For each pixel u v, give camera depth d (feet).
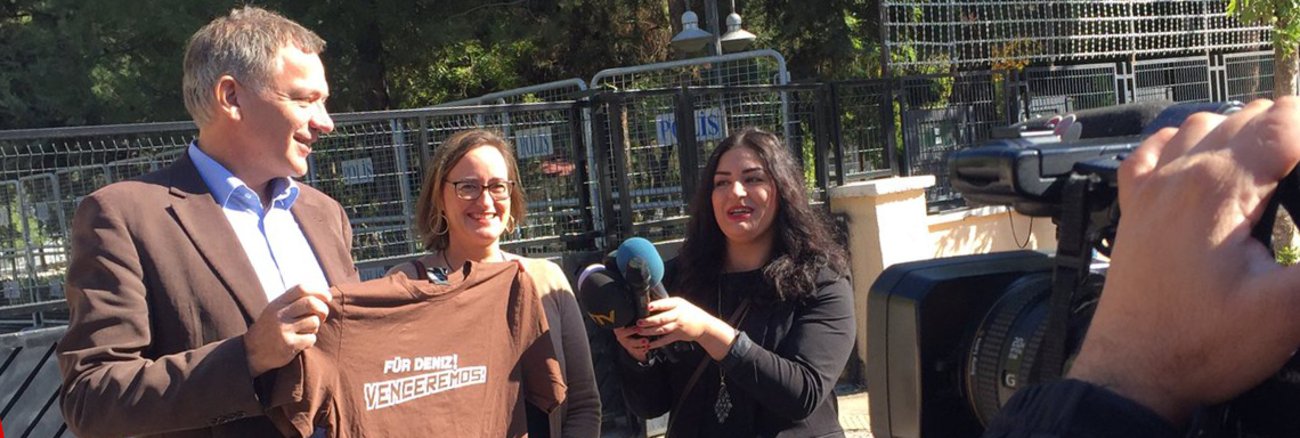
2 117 47.80
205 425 7.76
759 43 47.09
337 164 21.49
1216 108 4.61
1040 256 6.14
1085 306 4.55
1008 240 30.19
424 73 48.37
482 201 12.10
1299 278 2.78
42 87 43.73
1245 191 2.99
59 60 43.60
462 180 12.07
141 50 41.75
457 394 9.33
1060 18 31.83
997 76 30.42
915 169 28.81
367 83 42.22
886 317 5.98
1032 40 31.27
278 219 9.15
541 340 10.26
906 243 26.53
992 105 30.32
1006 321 5.42
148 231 8.15
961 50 30.30
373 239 21.85
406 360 8.95
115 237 8.00
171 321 8.13
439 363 9.20
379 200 21.91
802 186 11.38
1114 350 3.08
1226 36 35.63
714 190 11.40
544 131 23.65
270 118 8.61
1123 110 5.42
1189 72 34.83
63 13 42.57
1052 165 4.82
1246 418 3.37
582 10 46.75
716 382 11.08
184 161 8.79
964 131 29.81
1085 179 4.36
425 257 12.59
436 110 22.11
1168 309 2.98
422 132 22.12
